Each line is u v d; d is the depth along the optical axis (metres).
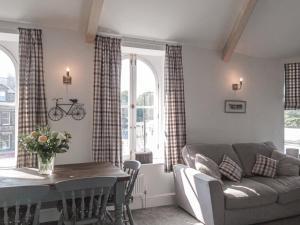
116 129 3.51
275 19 3.85
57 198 2.34
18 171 2.71
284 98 4.88
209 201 2.93
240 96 4.50
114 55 3.54
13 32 3.10
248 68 4.58
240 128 4.48
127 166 3.03
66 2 3.05
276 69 4.83
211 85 4.27
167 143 3.84
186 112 4.07
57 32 3.33
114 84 3.52
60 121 3.32
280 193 3.20
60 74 3.33
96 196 2.51
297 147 4.93
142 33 3.73
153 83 4.29
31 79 3.09
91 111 3.48
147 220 3.29
